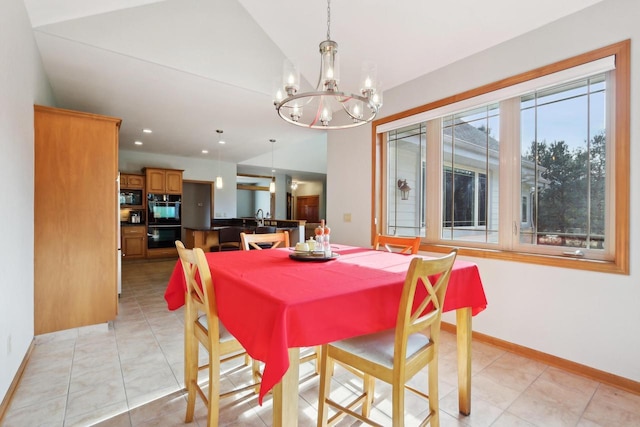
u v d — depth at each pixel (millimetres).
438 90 2939
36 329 2557
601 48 1987
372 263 1825
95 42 2527
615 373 1964
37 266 2566
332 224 4156
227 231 4938
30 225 2389
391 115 3375
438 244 3092
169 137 5512
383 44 2811
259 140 5750
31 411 1702
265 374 1003
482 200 2744
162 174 6855
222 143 6016
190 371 1648
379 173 3596
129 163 6824
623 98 1922
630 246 1906
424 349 1394
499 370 2166
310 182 12891
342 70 3246
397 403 1241
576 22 2096
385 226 3588
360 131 3770
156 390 1917
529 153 2453
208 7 3033
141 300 3812
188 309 1844
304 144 9125
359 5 2496
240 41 3219
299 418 1674
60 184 2662
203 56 3027
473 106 2680
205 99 3637
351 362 1387
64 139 2680
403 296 1218
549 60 2223
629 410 1732
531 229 2445
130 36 2672
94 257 2801
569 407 1762
